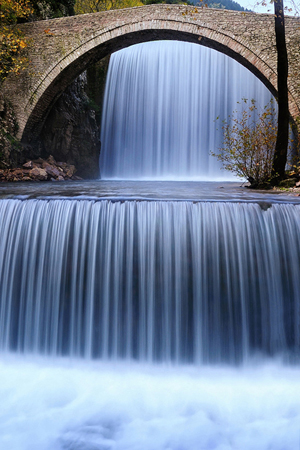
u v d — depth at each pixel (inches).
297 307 195.8
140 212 201.9
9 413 151.6
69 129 687.7
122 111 758.5
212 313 191.5
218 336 190.4
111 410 154.6
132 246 199.0
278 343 191.5
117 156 762.2
